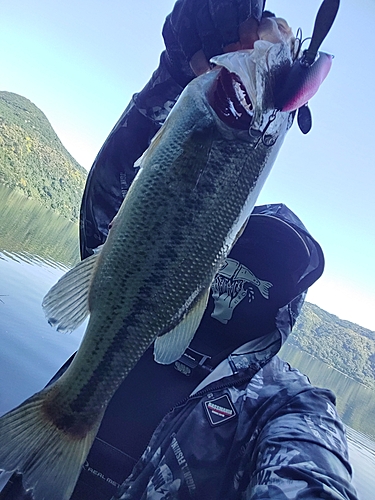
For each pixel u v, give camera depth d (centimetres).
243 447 40
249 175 35
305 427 36
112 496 46
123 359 37
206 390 44
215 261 36
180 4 41
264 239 49
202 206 35
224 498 38
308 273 48
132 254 36
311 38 31
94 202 54
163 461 41
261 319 48
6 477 43
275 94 33
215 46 36
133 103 53
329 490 29
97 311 37
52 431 38
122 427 48
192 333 37
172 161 34
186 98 35
